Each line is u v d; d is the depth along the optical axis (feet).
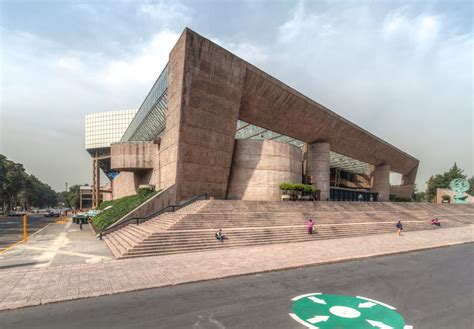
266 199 83.46
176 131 71.41
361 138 138.62
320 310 23.17
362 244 55.31
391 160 174.60
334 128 121.08
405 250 50.31
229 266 35.99
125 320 20.85
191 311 22.58
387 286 30.25
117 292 26.50
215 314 22.03
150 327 19.69
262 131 109.19
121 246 46.01
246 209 66.39
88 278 30.48
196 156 74.02
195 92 71.31
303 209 76.59
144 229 52.95
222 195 81.97
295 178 91.81
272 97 91.81
